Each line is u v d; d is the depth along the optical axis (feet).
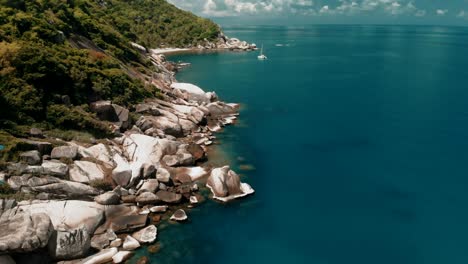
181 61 490.08
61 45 218.18
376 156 184.65
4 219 100.27
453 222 132.26
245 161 175.52
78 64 191.62
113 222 118.73
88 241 105.81
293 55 576.20
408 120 239.71
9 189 115.85
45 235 97.19
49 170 125.90
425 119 241.35
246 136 207.21
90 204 120.57
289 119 239.50
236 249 116.37
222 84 340.80
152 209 128.47
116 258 104.17
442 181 160.25
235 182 144.77
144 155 158.51
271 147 193.06
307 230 126.93
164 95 237.45
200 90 266.77
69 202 118.52
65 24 248.73
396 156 184.96
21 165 122.42
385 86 338.13
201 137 195.00
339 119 240.73
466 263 113.19
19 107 149.59
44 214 102.94
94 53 231.71
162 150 162.20
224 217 130.72
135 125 183.21
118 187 131.44
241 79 367.04
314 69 435.12
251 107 265.13
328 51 642.22
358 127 225.97
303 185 155.33
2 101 146.41
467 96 299.79
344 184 157.28
